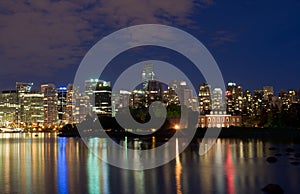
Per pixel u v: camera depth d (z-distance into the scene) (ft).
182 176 255.09
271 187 200.34
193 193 200.85
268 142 603.67
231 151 440.86
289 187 212.02
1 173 279.90
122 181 238.89
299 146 508.53
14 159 392.06
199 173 267.39
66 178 253.03
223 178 244.01
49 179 249.75
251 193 197.47
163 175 261.24
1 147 620.49
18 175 269.03
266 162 327.47
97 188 217.36
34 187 222.07
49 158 398.62
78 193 205.16
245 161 337.31
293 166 297.94
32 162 359.46
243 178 242.78
